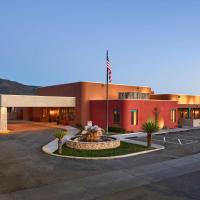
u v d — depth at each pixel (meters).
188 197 12.03
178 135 33.91
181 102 54.94
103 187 13.23
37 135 32.25
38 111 53.19
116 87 46.53
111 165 17.61
